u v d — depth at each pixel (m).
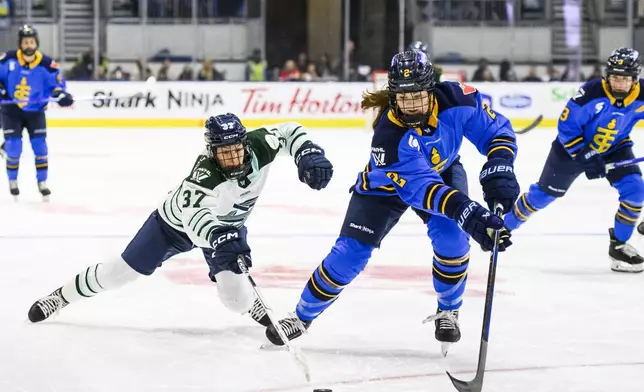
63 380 5.69
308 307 6.15
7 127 13.52
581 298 7.89
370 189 5.92
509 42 28.78
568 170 9.03
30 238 10.55
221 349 6.34
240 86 25.69
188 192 5.77
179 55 27.77
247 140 5.87
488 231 5.30
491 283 5.31
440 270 6.07
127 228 11.27
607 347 6.42
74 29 27.44
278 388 5.53
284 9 30.62
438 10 28.70
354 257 5.98
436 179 5.50
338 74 28.91
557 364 6.02
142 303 7.57
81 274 6.68
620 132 8.85
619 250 8.91
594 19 28.66
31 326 6.88
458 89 5.82
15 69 13.41
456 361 6.09
